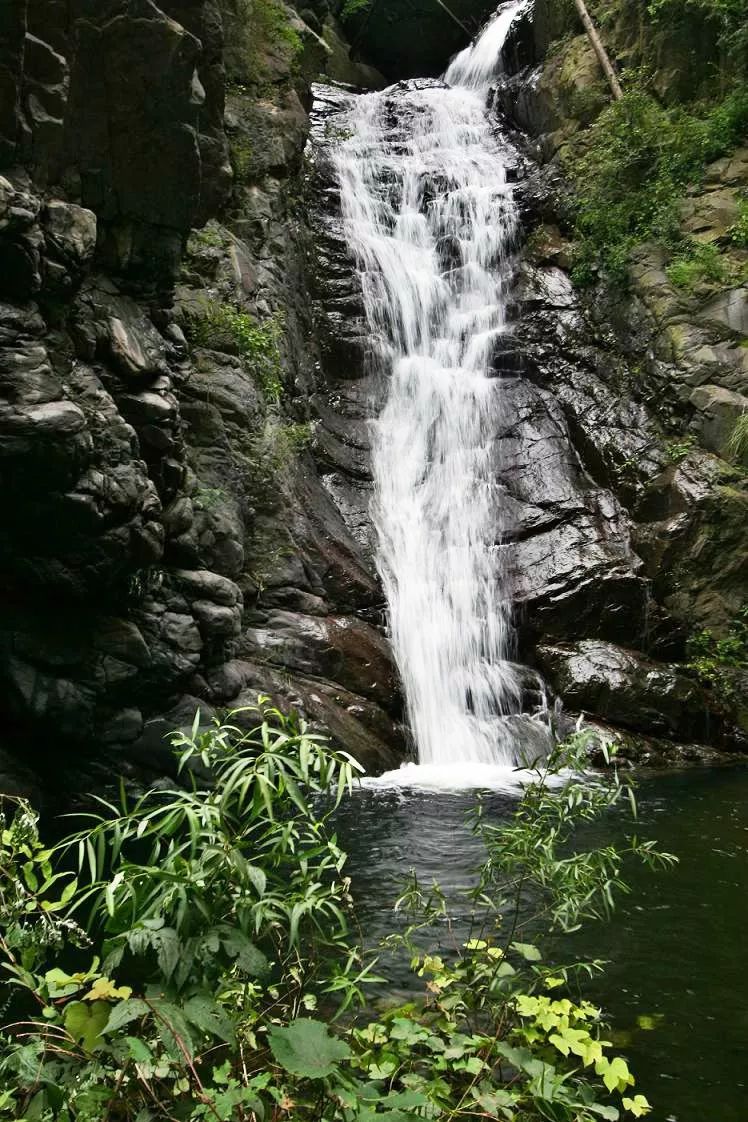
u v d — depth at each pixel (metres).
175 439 8.63
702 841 7.16
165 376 8.54
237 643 9.98
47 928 2.46
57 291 7.12
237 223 13.29
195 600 8.98
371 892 5.78
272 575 10.84
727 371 14.06
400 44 24.89
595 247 16.41
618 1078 2.91
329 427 14.04
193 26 8.25
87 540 7.50
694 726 11.70
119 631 8.21
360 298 15.71
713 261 14.89
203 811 2.58
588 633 12.56
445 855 6.66
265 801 2.51
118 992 2.48
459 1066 2.83
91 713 8.04
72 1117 2.30
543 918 5.33
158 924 2.37
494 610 12.62
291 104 14.86
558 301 16.34
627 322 15.33
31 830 2.60
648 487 13.58
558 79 18.80
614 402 14.80
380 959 4.64
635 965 4.77
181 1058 2.35
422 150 19.98
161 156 7.86
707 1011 4.29
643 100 16.73
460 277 17.17
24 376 6.73
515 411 15.27
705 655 12.61
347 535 12.57
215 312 11.41
